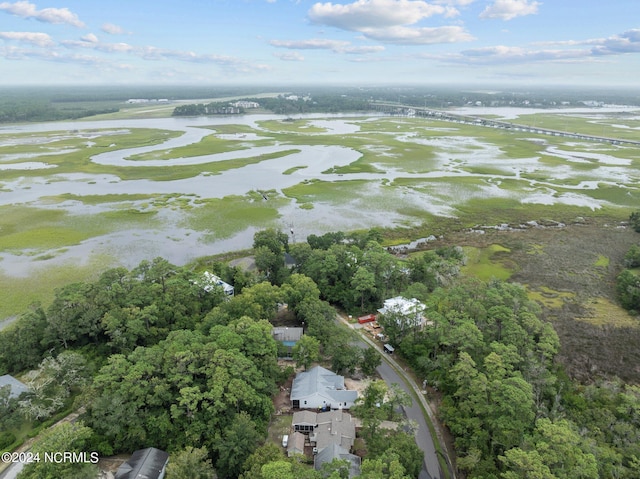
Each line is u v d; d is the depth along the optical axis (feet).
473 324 214.28
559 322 286.46
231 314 248.32
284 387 219.41
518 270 367.25
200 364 193.16
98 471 157.48
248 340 210.59
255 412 186.60
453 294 248.11
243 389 179.63
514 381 171.53
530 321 221.66
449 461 175.94
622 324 282.97
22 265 358.84
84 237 420.36
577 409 191.31
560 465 137.90
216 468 164.66
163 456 165.07
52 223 453.17
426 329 240.12
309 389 204.85
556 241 429.38
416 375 228.22
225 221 468.34
